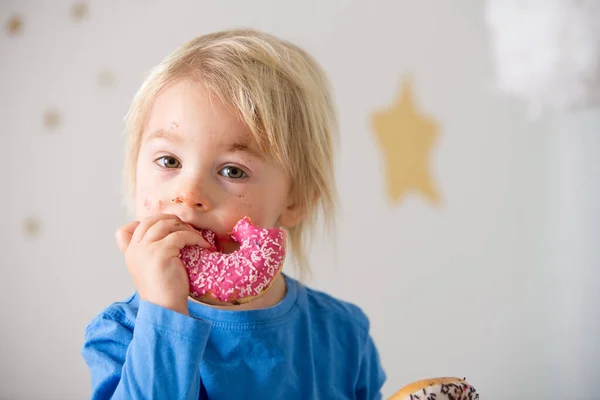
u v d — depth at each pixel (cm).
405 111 188
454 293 188
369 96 189
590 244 183
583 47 113
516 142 186
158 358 72
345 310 113
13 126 209
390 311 188
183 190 80
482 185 187
